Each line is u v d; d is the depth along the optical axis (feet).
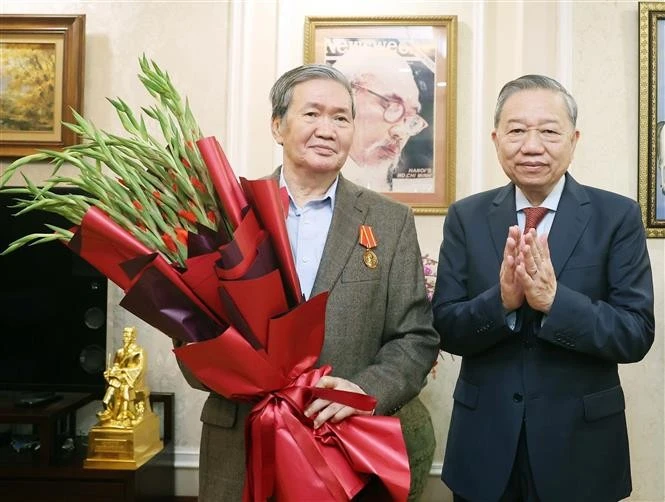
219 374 3.40
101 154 3.60
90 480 7.32
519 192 5.03
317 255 4.30
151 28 8.93
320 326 3.52
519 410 4.58
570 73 8.56
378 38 8.80
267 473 3.40
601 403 4.63
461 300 5.01
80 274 8.18
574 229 4.77
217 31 8.93
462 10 8.87
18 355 8.23
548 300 4.36
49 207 3.55
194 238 3.40
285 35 8.89
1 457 7.82
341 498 3.34
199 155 3.73
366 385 3.84
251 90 8.84
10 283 8.21
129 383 7.72
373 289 4.21
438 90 8.77
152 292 3.29
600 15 8.61
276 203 3.52
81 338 8.20
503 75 8.77
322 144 4.17
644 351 4.53
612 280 4.69
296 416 3.45
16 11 8.95
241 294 3.29
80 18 8.73
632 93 8.55
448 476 4.87
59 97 8.79
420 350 4.18
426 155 8.76
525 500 4.65
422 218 8.77
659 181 8.45
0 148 8.80
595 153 8.55
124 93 8.89
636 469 8.44
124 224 3.51
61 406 7.95
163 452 8.20
